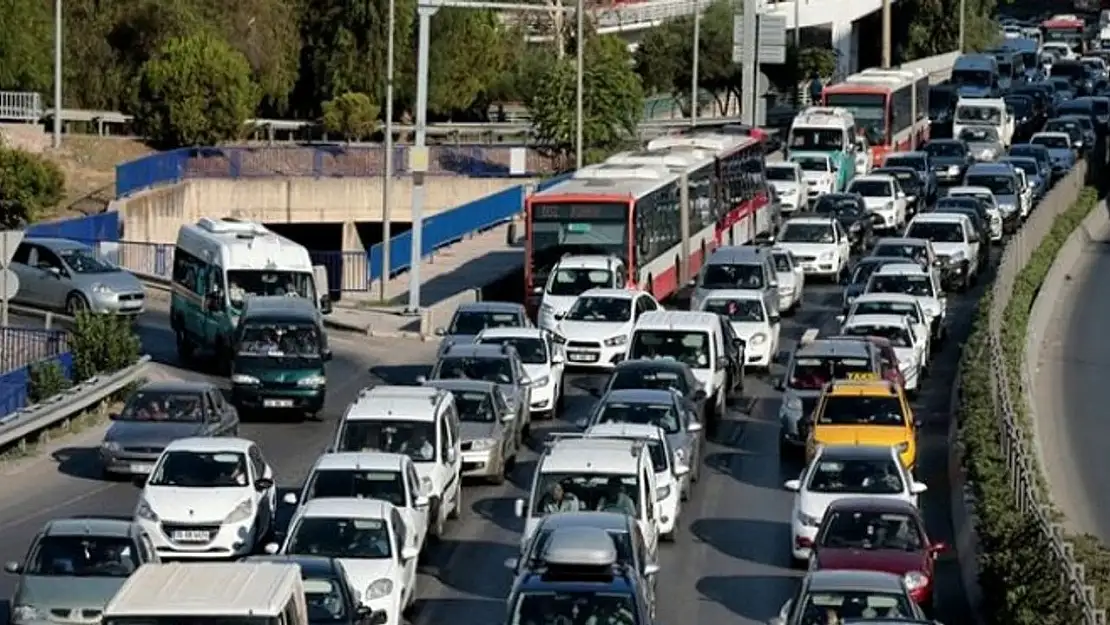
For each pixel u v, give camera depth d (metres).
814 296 111.62
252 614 36.81
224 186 132.12
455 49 166.62
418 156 104.25
